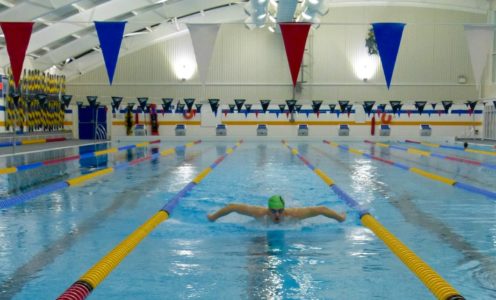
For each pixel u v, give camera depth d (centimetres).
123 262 385
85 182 843
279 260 392
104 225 515
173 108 2216
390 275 356
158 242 448
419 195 718
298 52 762
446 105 1895
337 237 467
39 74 1939
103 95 2242
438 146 1802
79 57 2186
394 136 2186
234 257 400
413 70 2227
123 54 2222
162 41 2234
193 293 319
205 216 561
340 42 2222
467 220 550
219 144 1919
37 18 1469
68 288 320
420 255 411
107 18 1634
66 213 579
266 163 1166
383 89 2228
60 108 2155
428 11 2217
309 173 975
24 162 1138
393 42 757
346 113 2192
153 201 661
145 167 1075
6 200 647
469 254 414
